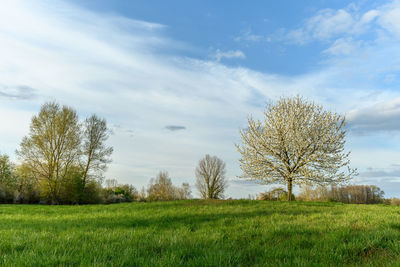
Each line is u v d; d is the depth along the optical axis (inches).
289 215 374.0
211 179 1701.5
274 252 168.9
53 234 233.8
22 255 156.1
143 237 221.0
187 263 143.8
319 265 140.8
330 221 302.7
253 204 606.2
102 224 312.5
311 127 854.5
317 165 847.1
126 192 1681.8
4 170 1309.1
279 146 869.2
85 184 1224.2
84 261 142.6
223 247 181.5
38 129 1152.2
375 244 184.2
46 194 1151.0
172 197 1681.8
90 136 1256.8
